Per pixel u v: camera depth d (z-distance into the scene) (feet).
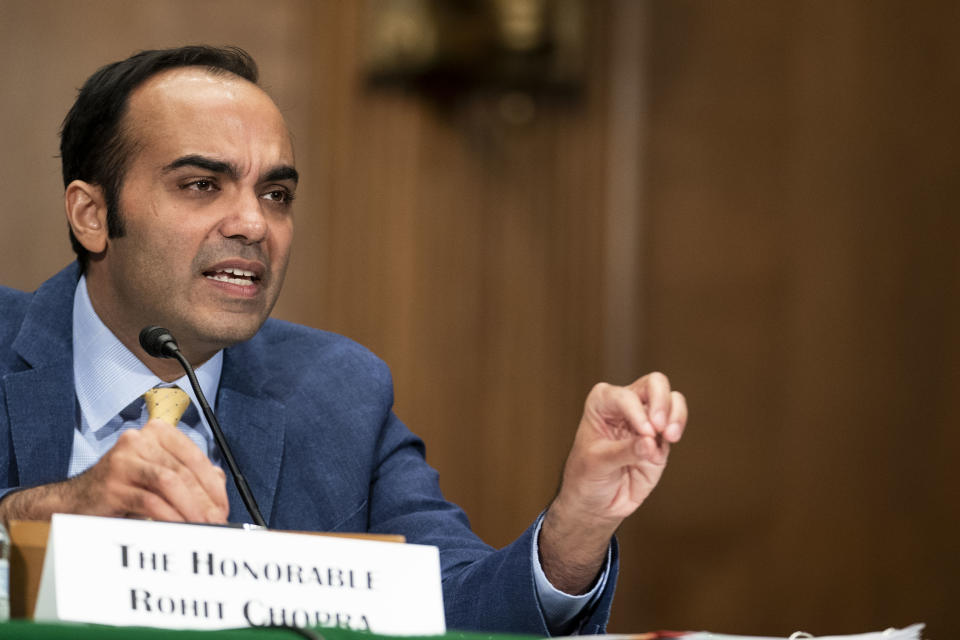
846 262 49.88
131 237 20.93
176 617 13.52
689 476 48.91
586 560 17.87
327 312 46.03
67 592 13.09
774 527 49.11
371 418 23.16
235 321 20.99
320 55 46.24
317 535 14.62
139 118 21.07
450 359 47.14
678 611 48.42
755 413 49.24
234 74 21.70
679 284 48.83
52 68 43.19
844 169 50.03
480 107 47.62
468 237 47.57
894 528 49.47
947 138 50.44
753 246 49.39
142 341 18.95
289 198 21.80
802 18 50.14
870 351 49.85
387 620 14.67
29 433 20.71
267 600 14.05
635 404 16.56
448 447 46.96
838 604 48.98
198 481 15.33
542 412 47.70
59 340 21.62
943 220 50.34
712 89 49.44
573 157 48.29
